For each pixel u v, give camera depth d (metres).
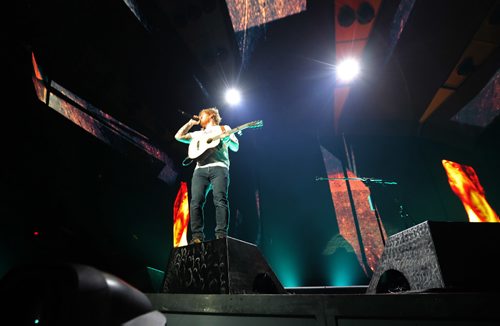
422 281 1.64
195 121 3.24
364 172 9.79
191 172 7.42
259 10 7.37
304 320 1.39
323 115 10.24
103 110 5.21
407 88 8.52
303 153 10.16
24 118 3.68
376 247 8.42
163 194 6.63
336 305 1.35
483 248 1.52
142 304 1.07
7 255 3.27
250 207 8.70
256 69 8.50
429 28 6.58
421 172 9.77
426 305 1.25
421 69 7.76
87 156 4.73
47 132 4.01
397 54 7.39
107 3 4.31
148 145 6.06
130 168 5.65
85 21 4.30
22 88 3.62
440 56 7.30
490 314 1.17
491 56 7.43
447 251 1.52
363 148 10.27
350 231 8.73
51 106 4.07
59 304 0.87
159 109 6.15
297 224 9.04
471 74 7.95
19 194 3.54
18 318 0.90
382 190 9.32
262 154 10.09
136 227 5.79
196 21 6.38
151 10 5.45
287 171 9.84
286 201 9.40
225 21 6.55
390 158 10.07
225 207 2.59
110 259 4.30
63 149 4.26
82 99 4.80
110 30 4.66
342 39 7.71
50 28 3.96
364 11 6.85
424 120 9.70
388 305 1.29
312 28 7.54
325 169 9.84
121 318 0.96
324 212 9.10
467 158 9.97
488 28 6.71
